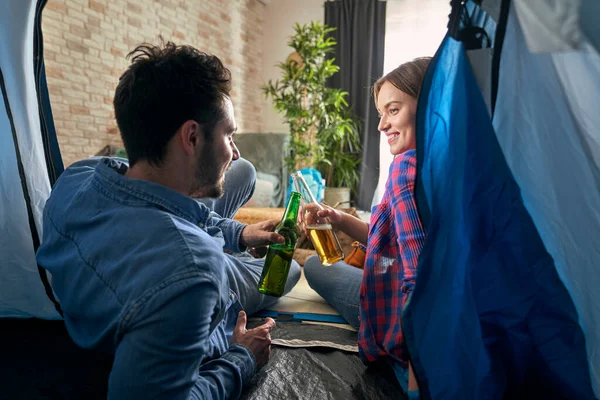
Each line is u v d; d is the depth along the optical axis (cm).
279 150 418
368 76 489
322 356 121
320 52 431
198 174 82
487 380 75
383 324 108
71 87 322
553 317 77
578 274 79
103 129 354
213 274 68
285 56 551
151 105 73
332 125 440
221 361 92
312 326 143
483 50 72
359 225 133
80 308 75
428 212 73
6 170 131
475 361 74
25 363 118
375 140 496
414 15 480
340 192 452
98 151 351
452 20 70
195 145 78
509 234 75
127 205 75
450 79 72
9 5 119
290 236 120
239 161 180
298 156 435
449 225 73
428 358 74
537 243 75
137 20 375
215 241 77
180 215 77
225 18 484
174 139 76
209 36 462
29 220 134
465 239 74
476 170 73
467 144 71
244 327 110
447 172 73
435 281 74
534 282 76
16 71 124
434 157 73
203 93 76
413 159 95
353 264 170
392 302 107
